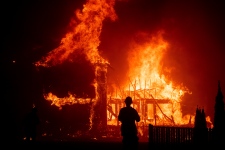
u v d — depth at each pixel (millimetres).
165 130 16953
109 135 38094
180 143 16188
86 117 39094
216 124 15594
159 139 17234
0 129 31141
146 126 37719
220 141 14883
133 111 14617
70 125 38875
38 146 22516
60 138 35531
